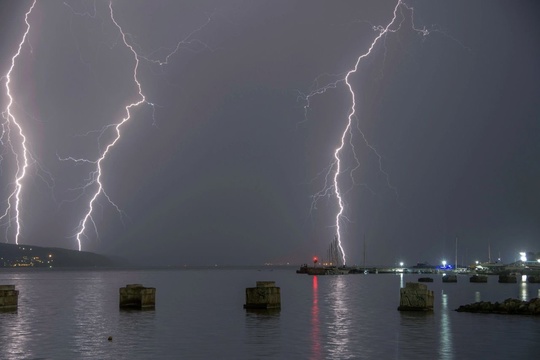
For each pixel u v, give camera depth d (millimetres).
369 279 114375
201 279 111562
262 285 36750
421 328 26656
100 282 91938
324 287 73312
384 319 30500
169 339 23750
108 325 28438
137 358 19625
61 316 32938
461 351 20719
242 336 24547
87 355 20203
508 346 21641
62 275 148875
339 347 21688
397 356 19828
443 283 87750
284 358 19547
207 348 21562
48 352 20844
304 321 29938
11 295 37219
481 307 34125
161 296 52062
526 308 32375
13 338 24234
